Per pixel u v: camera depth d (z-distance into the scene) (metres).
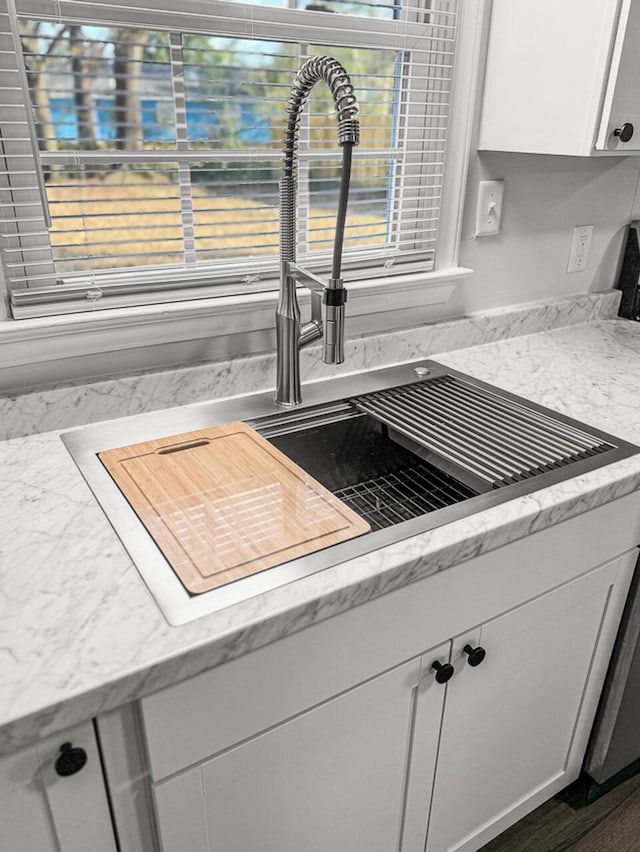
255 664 0.77
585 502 1.01
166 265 1.22
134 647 0.69
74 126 1.06
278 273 1.33
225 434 1.15
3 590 0.76
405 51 1.31
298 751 0.87
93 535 0.87
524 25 1.27
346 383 1.39
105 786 0.74
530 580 1.03
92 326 1.13
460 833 1.24
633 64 1.16
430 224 1.47
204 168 1.18
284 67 1.22
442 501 1.21
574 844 1.44
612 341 1.67
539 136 1.30
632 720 1.40
